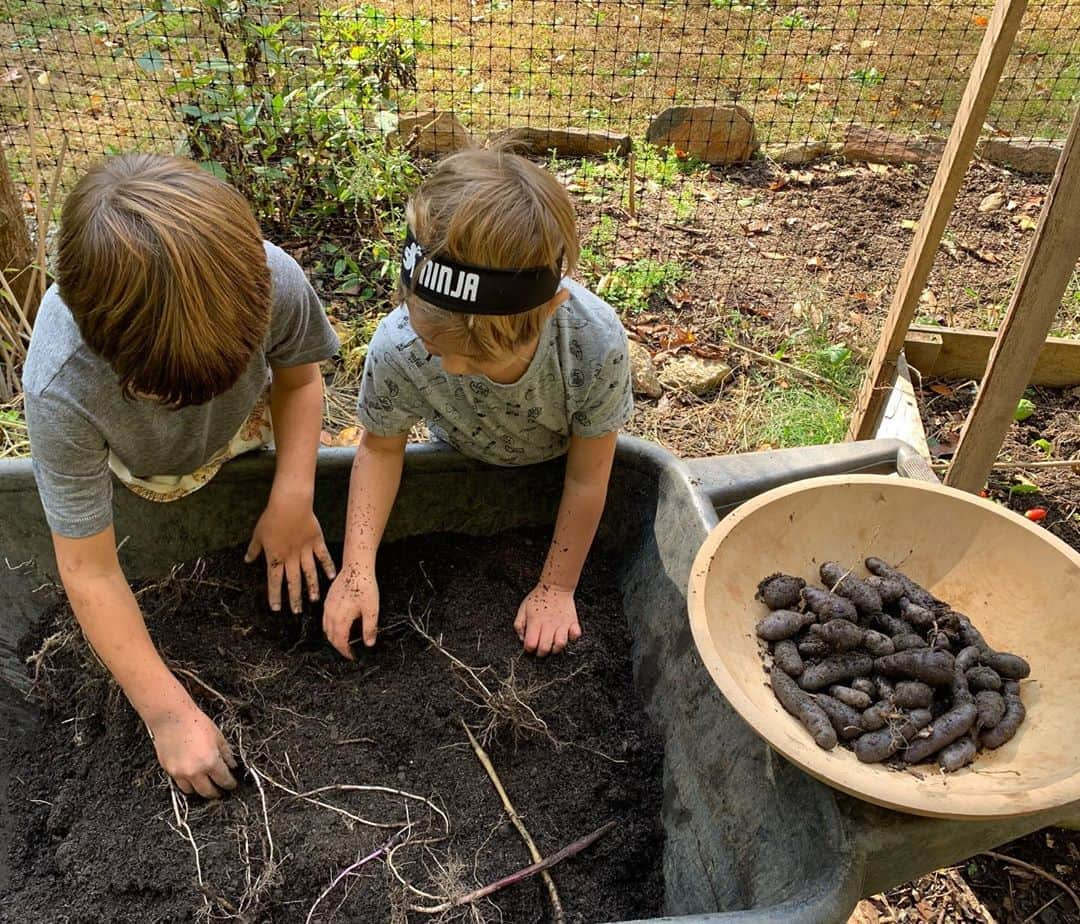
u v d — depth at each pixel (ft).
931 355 9.04
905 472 6.46
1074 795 3.34
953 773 3.77
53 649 5.12
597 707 5.08
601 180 11.95
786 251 10.93
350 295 9.68
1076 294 9.84
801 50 15.23
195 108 9.66
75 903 4.23
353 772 4.68
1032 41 15.35
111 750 4.73
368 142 10.82
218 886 4.20
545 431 5.13
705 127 12.46
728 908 3.94
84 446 4.01
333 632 5.00
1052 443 8.53
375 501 5.13
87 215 3.31
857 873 3.44
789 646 4.24
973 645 4.25
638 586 5.40
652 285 10.09
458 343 3.85
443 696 5.05
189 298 3.32
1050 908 5.38
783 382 9.01
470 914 4.19
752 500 4.60
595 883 4.45
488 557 5.76
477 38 14.75
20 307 8.14
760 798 3.95
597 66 14.37
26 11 13.94
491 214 3.58
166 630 5.14
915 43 15.42
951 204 6.87
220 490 5.26
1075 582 4.24
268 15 11.39
